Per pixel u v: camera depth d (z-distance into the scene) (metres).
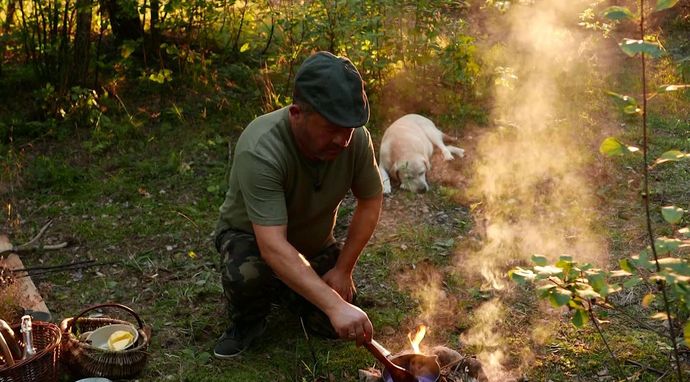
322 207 3.32
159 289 4.23
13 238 4.81
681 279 2.29
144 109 6.47
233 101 6.59
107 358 3.32
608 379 3.36
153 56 7.09
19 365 3.03
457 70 6.75
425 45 6.67
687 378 3.30
